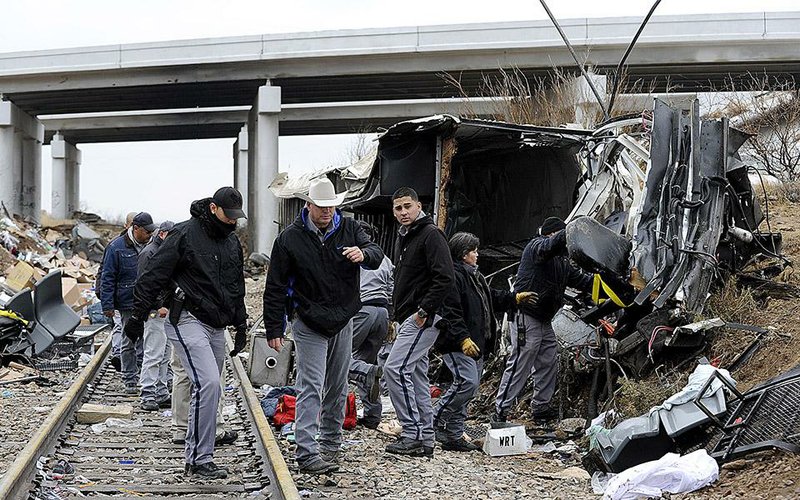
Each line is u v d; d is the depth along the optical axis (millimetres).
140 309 7262
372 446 8797
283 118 51031
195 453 7398
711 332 9594
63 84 44031
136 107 51594
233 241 7617
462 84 39938
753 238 10945
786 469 6582
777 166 20109
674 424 7316
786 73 35781
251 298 29969
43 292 14625
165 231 10273
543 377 9820
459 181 15812
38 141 54000
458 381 8727
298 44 39562
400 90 43750
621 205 11547
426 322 8242
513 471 8016
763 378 8672
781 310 9781
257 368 11867
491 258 14469
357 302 7633
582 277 9977
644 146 12445
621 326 9969
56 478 7332
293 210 24109
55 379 12859
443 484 7352
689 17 33812
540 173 14219
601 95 23984
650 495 6523
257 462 7914
